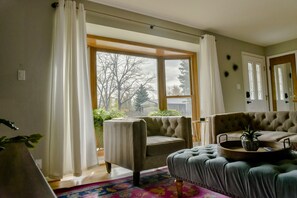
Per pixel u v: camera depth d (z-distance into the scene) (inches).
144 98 162.1
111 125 104.2
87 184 90.7
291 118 113.5
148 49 158.4
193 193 76.8
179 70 175.5
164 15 140.3
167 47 163.5
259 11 138.9
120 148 96.8
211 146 81.8
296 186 44.1
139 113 159.3
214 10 135.3
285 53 203.5
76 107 101.0
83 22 108.7
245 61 196.7
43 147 97.2
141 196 76.2
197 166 65.0
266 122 124.0
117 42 142.2
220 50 177.6
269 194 48.7
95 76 141.6
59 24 101.1
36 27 100.0
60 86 98.0
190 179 67.4
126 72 156.5
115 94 150.9
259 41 201.8
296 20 155.3
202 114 158.2
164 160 96.4
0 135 89.3
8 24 94.0
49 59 101.7
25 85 95.6
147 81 164.2
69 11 105.7
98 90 144.4
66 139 101.0
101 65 146.7
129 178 97.3
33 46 98.6
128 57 158.1
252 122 130.9
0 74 90.8
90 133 106.9
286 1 127.2
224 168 58.4
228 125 125.4
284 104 205.9
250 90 197.2
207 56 159.3
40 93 98.6
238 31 174.1
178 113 158.1
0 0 93.1
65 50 103.3
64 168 99.5
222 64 177.5
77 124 100.4
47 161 97.4
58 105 97.0
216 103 159.9
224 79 177.3
